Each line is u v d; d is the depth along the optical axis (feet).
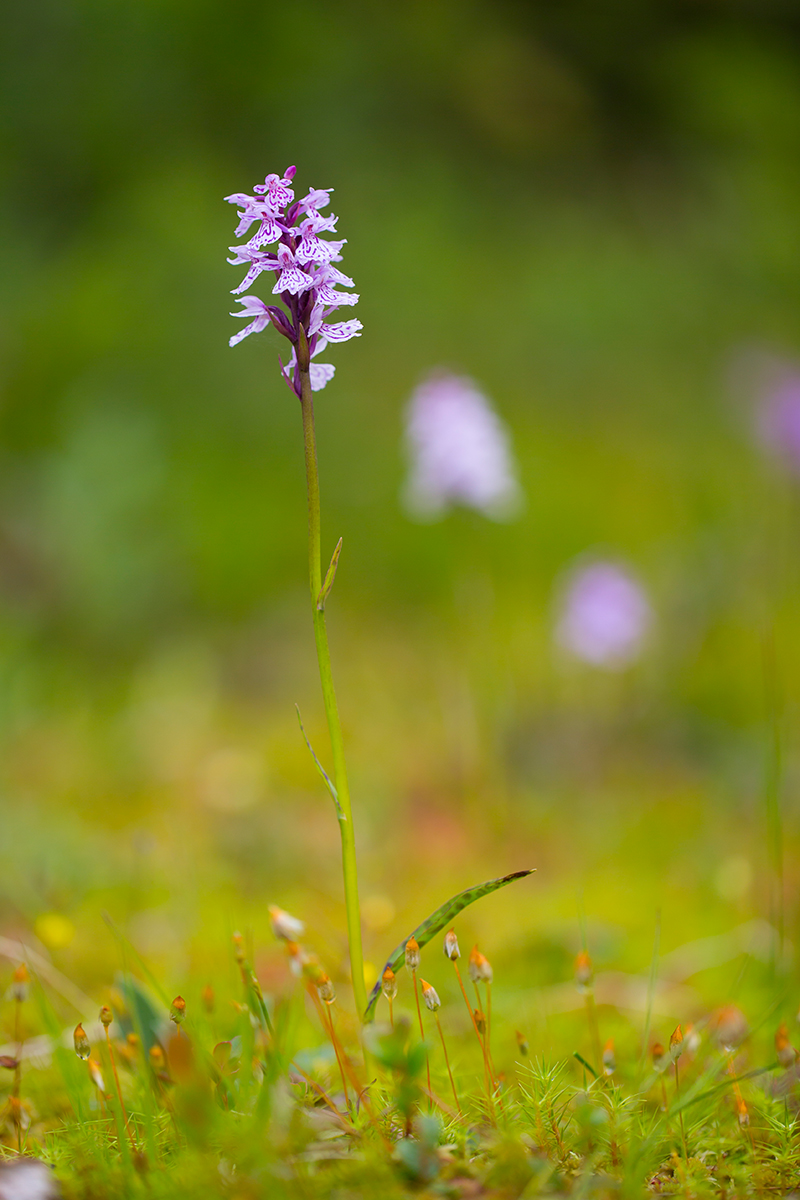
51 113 38.22
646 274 40.57
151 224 35.19
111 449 24.63
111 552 24.12
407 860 15.37
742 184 45.19
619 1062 8.96
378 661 23.34
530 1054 9.21
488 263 39.09
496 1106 6.97
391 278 37.09
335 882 14.60
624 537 28.17
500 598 25.81
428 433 17.19
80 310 32.91
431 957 12.05
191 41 39.78
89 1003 10.30
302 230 6.75
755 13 50.96
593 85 47.55
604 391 36.29
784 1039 6.77
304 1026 9.96
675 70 47.75
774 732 9.84
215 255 34.45
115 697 21.86
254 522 28.48
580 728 19.42
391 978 6.63
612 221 43.01
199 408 31.83
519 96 45.01
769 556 24.09
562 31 48.08
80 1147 6.55
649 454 32.86
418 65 43.27
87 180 37.88
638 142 46.50
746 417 32.24
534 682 21.21
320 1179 5.83
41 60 38.91
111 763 19.06
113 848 15.23
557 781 17.90
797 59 50.55
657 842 15.71
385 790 17.57
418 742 19.42
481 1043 6.86
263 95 39.93
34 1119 7.69
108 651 24.18
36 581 24.49
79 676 22.84
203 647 23.79
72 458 24.75
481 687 20.40
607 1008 10.65
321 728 20.40
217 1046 7.17
